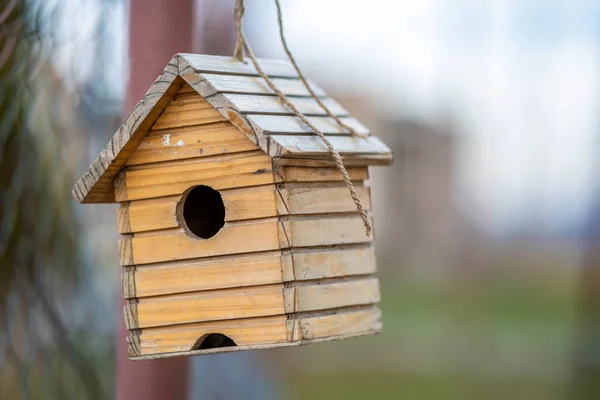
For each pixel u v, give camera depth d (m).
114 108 9.39
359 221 7.06
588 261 17.20
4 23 8.45
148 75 7.75
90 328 10.16
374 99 26.66
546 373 22.08
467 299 29.95
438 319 27.31
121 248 6.85
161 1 7.75
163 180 6.71
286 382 15.58
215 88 6.32
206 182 6.57
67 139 9.26
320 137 6.51
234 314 6.51
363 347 24.95
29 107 8.87
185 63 6.42
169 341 6.73
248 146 6.42
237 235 6.47
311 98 7.22
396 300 29.77
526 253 31.36
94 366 10.03
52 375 9.37
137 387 7.82
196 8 7.98
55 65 8.95
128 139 6.59
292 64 7.57
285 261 6.36
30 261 9.27
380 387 21.42
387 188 29.58
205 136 6.55
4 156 8.96
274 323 6.42
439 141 28.78
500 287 30.89
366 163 7.14
